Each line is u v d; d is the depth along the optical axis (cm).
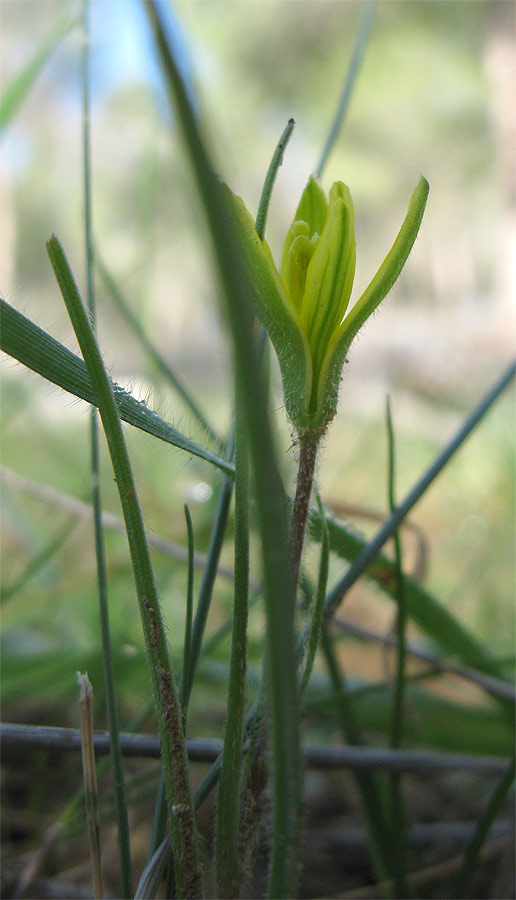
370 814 10
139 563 5
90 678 14
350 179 210
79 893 11
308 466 5
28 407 30
